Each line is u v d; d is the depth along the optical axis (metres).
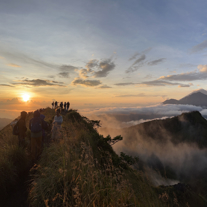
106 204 2.79
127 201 3.04
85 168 3.57
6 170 3.72
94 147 5.96
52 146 5.29
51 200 2.88
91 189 2.91
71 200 2.78
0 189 3.39
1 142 5.43
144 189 4.02
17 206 3.05
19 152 4.54
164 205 3.39
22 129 5.68
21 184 3.79
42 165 4.16
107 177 3.62
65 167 3.47
